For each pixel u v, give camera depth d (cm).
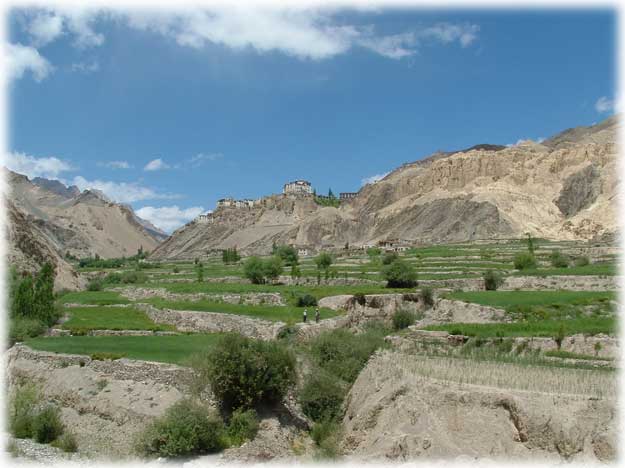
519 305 7712
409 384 4350
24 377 5500
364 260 17425
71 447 4466
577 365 4697
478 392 3959
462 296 9019
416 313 8981
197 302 9475
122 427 4541
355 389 5034
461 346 5822
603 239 18288
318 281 12138
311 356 5781
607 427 3512
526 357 5025
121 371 5103
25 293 7362
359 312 8906
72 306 9362
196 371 4856
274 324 7400
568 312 7256
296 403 5084
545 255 14988
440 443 3781
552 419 3631
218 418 4491
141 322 8050
